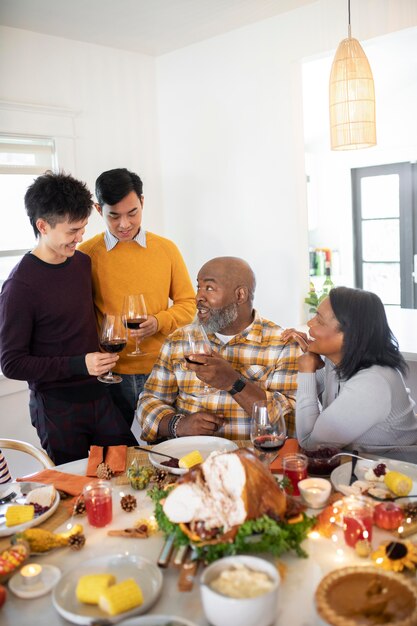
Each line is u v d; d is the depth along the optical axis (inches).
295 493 55.2
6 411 131.9
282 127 135.5
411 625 34.2
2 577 44.5
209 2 122.0
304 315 140.3
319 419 68.8
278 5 125.8
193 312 111.0
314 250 224.8
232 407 77.2
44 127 136.6
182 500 44.6
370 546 45.4
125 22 131.7
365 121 96.5
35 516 53.5
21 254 138.3
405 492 53.1
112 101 151.0
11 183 134.4
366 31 118.3
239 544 43.0
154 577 43.2
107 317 79.2
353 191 219.6
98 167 149.3
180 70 154.6
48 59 137.1
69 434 89.0
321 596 37.7
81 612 40.5
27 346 84.3
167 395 82.8
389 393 67.2
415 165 202.5
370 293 69.4
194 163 156.2
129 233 103.6
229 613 36.4
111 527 52.1
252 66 138.8
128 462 64.8
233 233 150.0
